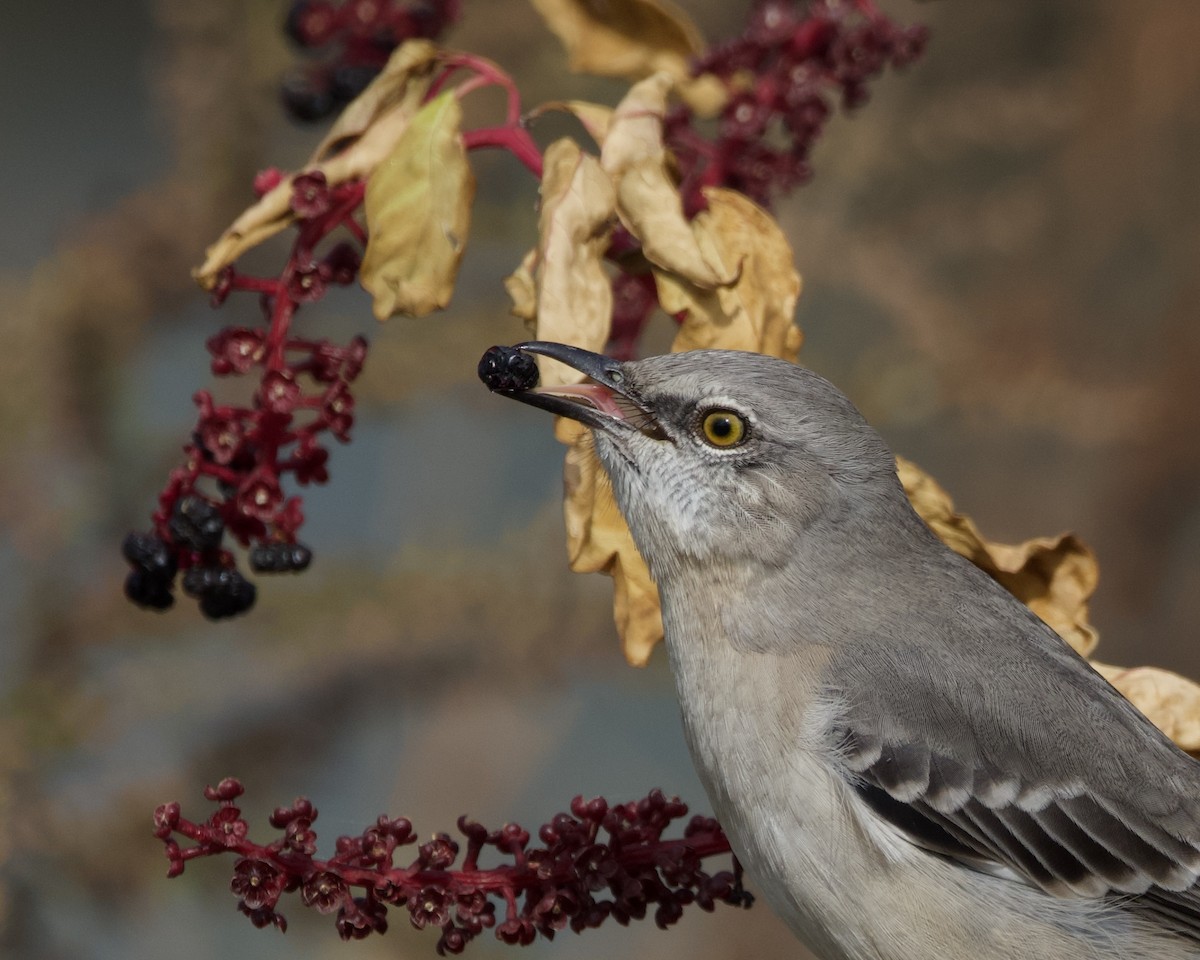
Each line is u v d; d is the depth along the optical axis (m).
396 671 12.92
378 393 13.13
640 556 8.28
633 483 8.24
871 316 14.93
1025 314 14.77
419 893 7.30
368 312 13.53
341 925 7.18
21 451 11.77
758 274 8.23
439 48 8.16
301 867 7.16
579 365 7.81
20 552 11.77
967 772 7.88
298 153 12.44
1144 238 15.54
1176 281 15.58
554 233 7.82
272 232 7.80
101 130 17.83
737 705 8.12
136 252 12.05
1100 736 8.02
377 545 13.95
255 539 7.93
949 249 14.38
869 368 14.12
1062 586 8.52
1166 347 15.67
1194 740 8.37
